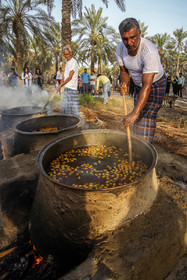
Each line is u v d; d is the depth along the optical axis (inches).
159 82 89.0
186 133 170.6
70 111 173.0
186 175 105.1
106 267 51.4
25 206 94.0
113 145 100.6
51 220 65.9
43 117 137.4
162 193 76.0
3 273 71.4
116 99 411.5
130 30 68.6
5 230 86.8
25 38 513.0
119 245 56.7
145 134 98.0
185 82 582.6
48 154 82.7
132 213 63.8
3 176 90.2
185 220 67.0
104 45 784.9
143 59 76.1
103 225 60.6
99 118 220.5
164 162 121.0
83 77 456.1
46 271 73.6
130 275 50.8
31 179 92.7
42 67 1088.2
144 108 95.0
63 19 331.6
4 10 463.8
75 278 49.6
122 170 80.1
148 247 55.9
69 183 72.8
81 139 99.0
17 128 118.0
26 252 80.0
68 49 157.9
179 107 369.4
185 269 66.7
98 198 56.5
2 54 620.4
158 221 63.6
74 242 63.5
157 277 61.3
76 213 59.5
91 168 82.4
